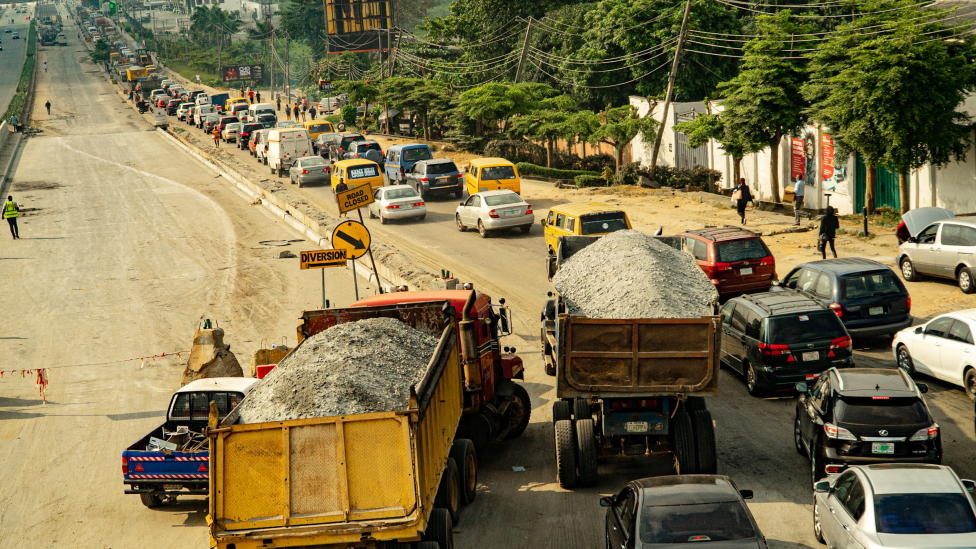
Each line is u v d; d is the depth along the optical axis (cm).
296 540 816
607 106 5875
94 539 1177
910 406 1067
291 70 19012
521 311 2253
